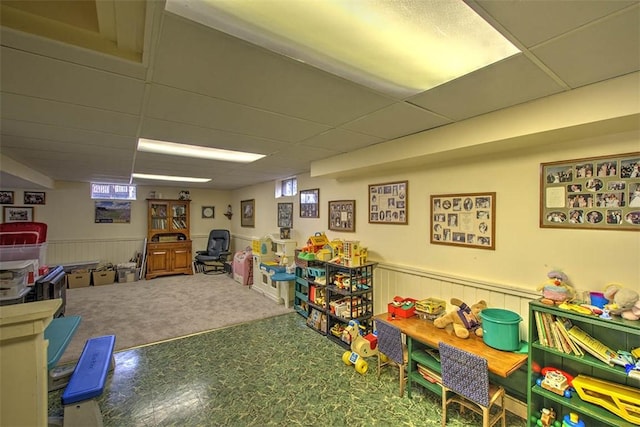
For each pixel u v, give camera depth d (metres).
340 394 2.39
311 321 3.77
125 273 6.19
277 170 4.52
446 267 2.65
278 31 1.07
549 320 1.76
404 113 1.95
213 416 2.13
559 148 1.93
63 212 6.07
